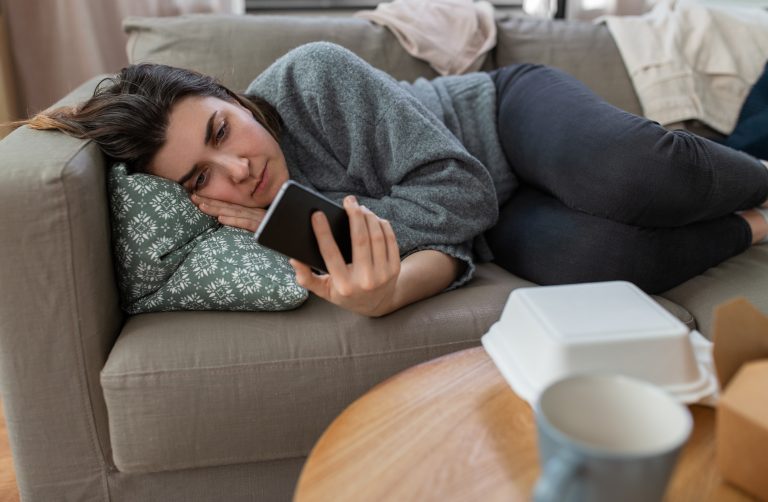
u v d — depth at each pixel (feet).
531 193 4.34
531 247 3.93
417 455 1.98
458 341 3.37
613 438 1.65
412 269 3.47
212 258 3.45
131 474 3.33
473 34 5.70
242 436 3.19
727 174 3.67
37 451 3.24
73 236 3.03
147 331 3.28
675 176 3.53
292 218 2.45
